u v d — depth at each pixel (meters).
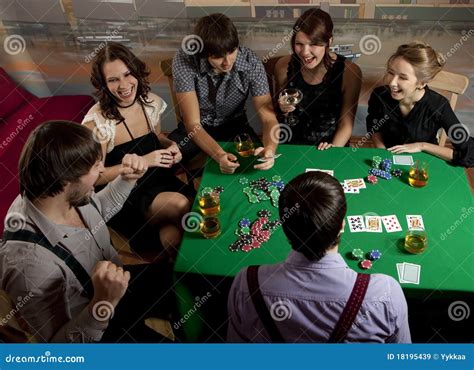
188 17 3.28
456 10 2.95
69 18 3.41
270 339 1.42
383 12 3.04
